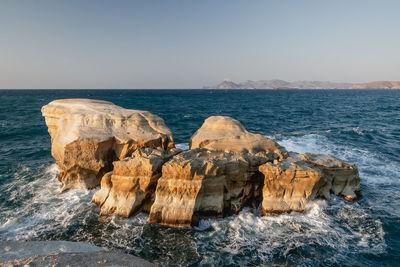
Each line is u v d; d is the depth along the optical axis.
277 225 13.66
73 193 17.06
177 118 49.91
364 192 17.09
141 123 18.50
